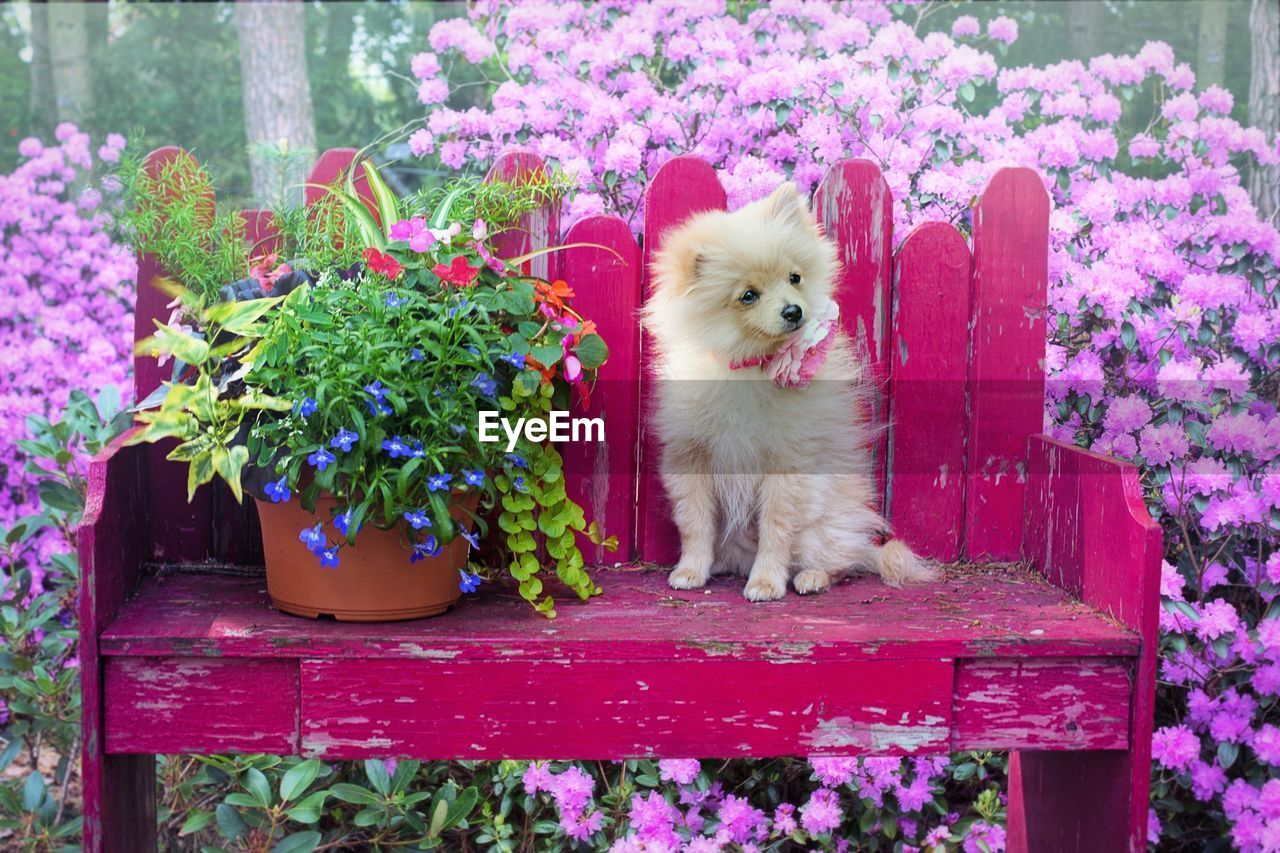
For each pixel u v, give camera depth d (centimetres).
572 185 271
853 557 254
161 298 247
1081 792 229
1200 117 360
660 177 262
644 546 267
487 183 249
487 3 356
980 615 223
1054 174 328
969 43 424
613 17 354
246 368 197
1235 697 278
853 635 207
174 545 253
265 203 353
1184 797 296
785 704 204
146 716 197
